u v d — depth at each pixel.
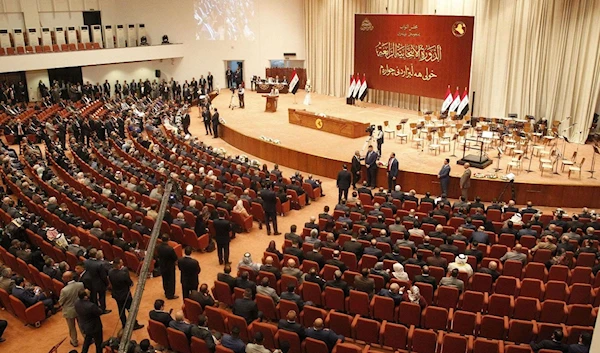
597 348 5.15
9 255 11.08
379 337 8.61
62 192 14.95
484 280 9.84
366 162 17.53
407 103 28.23
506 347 7.49
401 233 11.73
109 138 23.03
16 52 28.58
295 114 24.67
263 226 14.55
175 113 27.66
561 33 21.58
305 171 19.78
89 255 10.02
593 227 12.27
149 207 14.55
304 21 33.81
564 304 8.77
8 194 16.66
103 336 9.40
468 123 22.22
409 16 26.06
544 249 10.89
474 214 13.15
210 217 13.29
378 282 9.73
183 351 8.27
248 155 22.34
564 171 17.52
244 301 8.79
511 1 22.66
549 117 22.72
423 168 17.80
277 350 7.38
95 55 31.12
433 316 8.73
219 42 35.44
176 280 11.51
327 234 11.64
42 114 26.97
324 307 9.77
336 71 32.09
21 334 9.53
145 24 34.38
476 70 24.64
